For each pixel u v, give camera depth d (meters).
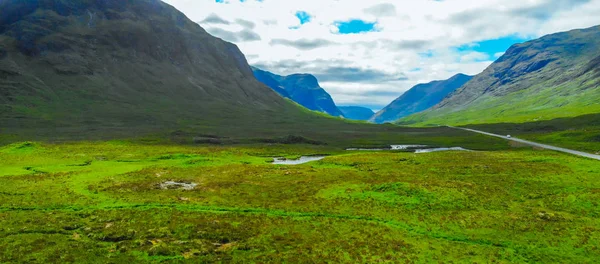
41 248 32.75
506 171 71.75
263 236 37.44
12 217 41.09
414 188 54.69
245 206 48.22
